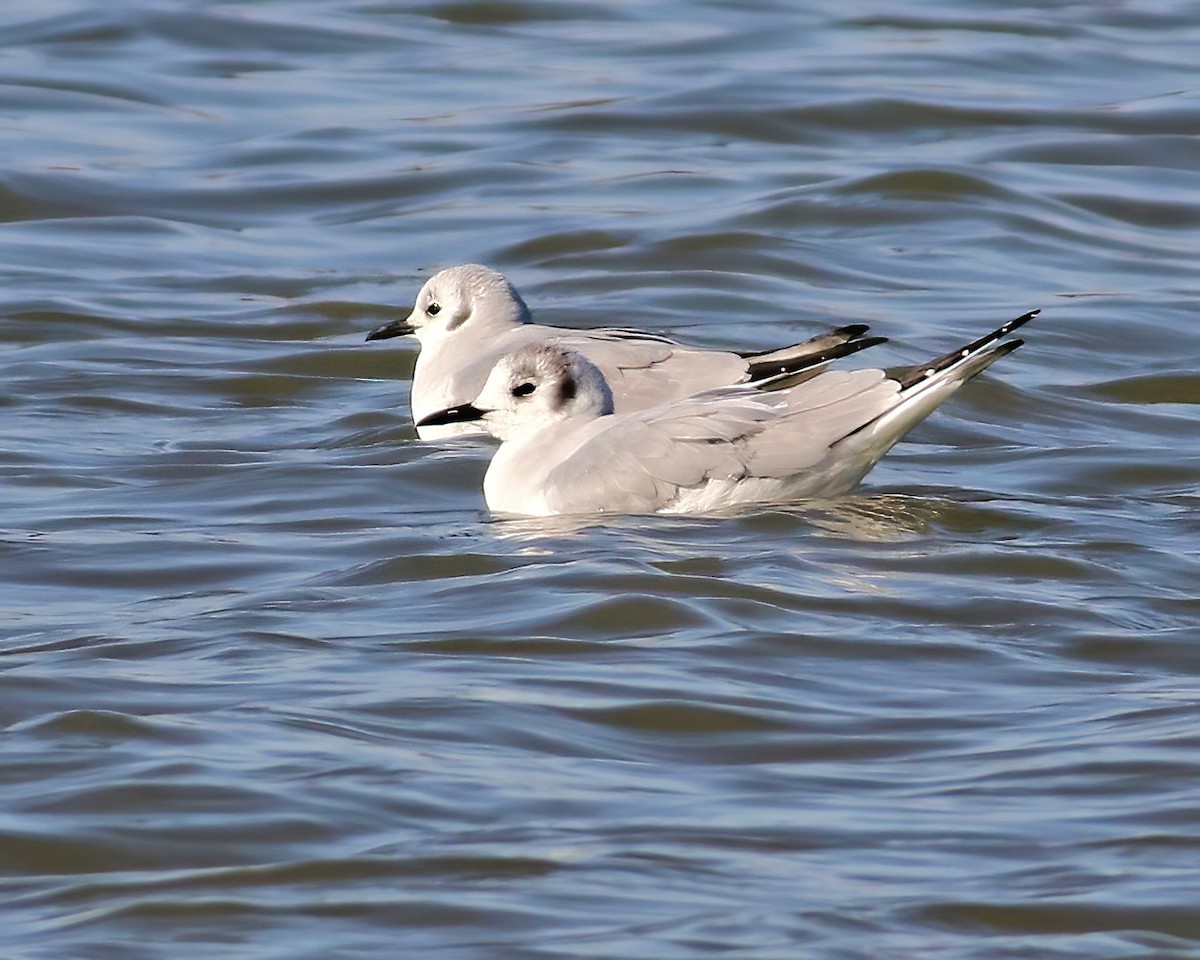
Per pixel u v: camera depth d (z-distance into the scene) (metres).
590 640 12.54
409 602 13.42
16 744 10.73
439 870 9.31
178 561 14.60
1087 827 9.76
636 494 15.64
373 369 21.38
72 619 13.23
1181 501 16.31
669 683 11.73
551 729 11.05
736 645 12.44
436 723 11.05
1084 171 28.17
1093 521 15.49
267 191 27.55
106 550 14.86
